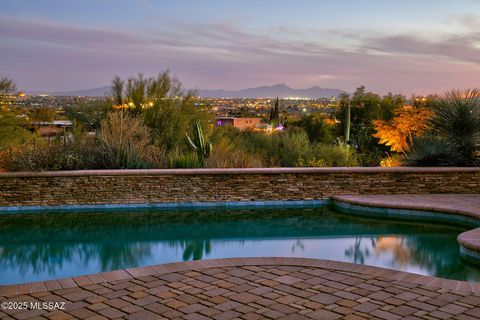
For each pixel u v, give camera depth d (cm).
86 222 943
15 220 951
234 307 462
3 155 1205
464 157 1269
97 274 550
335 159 1591
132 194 1051
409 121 2130
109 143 1198
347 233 875
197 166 1220
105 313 445
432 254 739
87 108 1853
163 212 1032
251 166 1312
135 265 680
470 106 1312
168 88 1612
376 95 3112
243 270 571
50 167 1134
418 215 965
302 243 809
